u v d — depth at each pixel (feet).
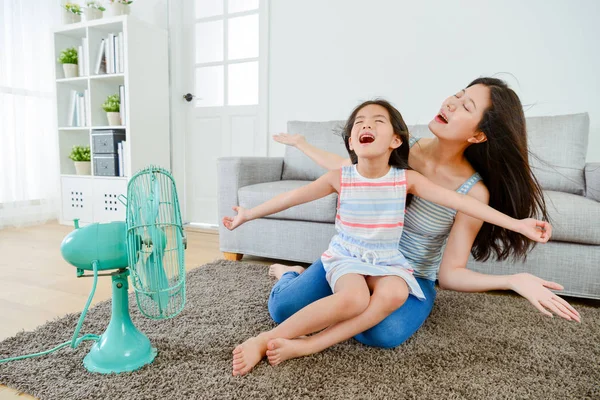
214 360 3.37
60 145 10.23
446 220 3.69
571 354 3.59
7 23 9.46
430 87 8.34
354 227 3.53
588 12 7.13
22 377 3.09
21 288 5.38
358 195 3.47
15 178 9.74
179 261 3.10
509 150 3.19
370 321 3.26
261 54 9.82
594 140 7.27
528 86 7.62
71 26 9.85
